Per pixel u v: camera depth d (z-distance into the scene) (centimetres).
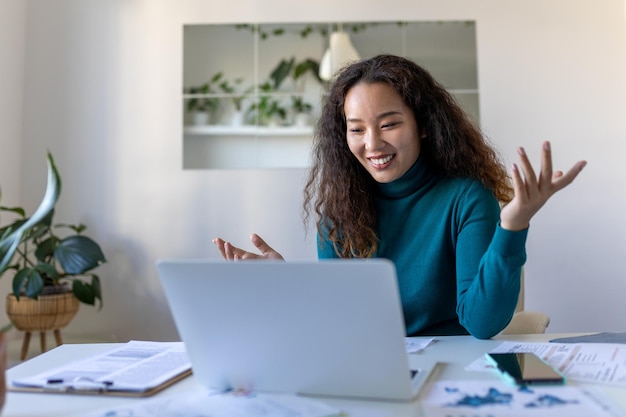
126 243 319
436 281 123
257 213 320
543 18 317
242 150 332
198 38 334
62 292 283
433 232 126
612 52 316
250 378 72
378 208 136
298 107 335
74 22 325
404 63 131
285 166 331
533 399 64
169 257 318
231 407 66
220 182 321
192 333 72
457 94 322
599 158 313
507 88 316
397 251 131
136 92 323
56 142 322
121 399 70
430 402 65
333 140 140
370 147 124
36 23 325
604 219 312
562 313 310
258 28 331
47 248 288
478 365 80
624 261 311
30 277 266
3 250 67
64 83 323
